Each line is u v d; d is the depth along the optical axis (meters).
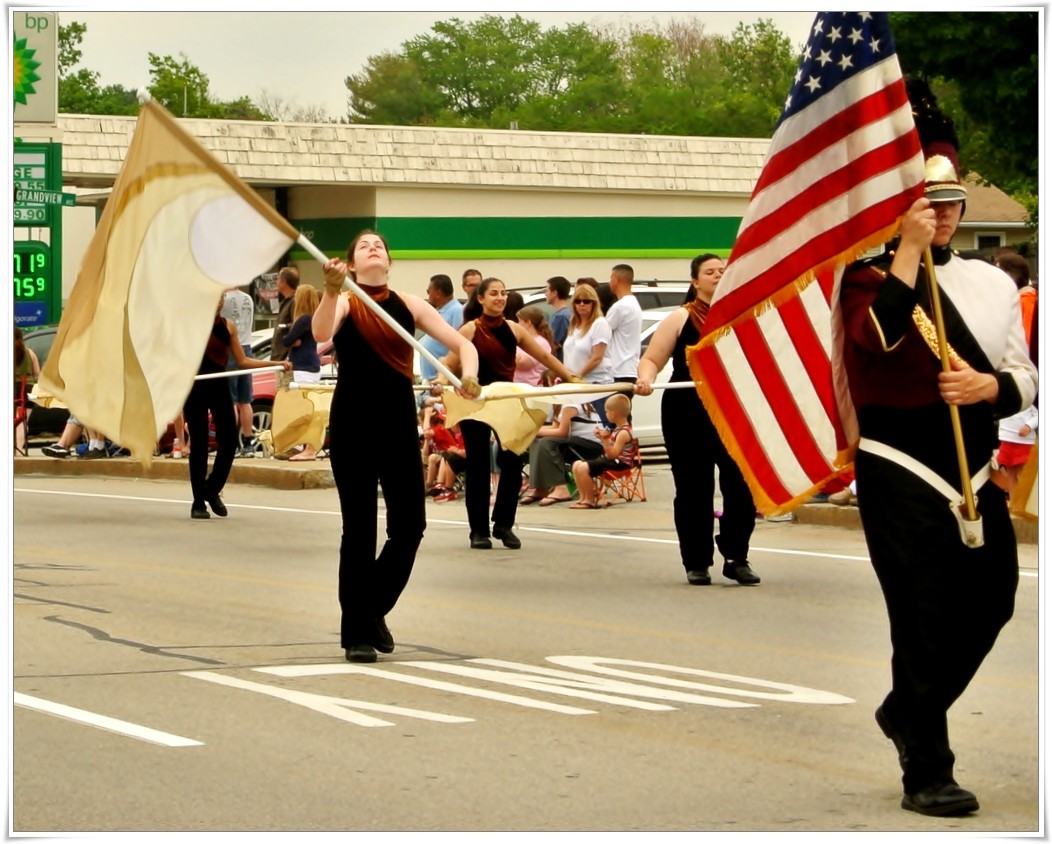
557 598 10.50
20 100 25.52
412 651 8.72
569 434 16.23
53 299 25.36
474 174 37.12
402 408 8.34
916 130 6.08
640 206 39.09
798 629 9.38
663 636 9.16
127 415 7.15
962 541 5.70
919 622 5.72
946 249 5.92
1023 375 5.79
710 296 10.73
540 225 38.00
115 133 34.62
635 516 15.30
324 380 21.22
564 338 18.44
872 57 6.17
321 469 18.41
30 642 8.91
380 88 80.56
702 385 6.61
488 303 12.68
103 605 10.16
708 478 11.00
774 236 6.41
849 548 12.95
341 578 8.44
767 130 73.06
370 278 8.40
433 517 15.31
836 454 6.45
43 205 25.20
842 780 6.23
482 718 7.18
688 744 6.75
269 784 6.12
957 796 5.76
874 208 6.12
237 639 9.03
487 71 80.06
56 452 21.06
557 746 6.71
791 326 6.51
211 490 15.29
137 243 7.20
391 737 6.83
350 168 35.88
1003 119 30.91
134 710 7.28
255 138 35.44
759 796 6.00
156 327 7.18
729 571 11.08
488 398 8.72
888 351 5.61
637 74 83.50
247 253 7.29
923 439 5.73
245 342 21.58
